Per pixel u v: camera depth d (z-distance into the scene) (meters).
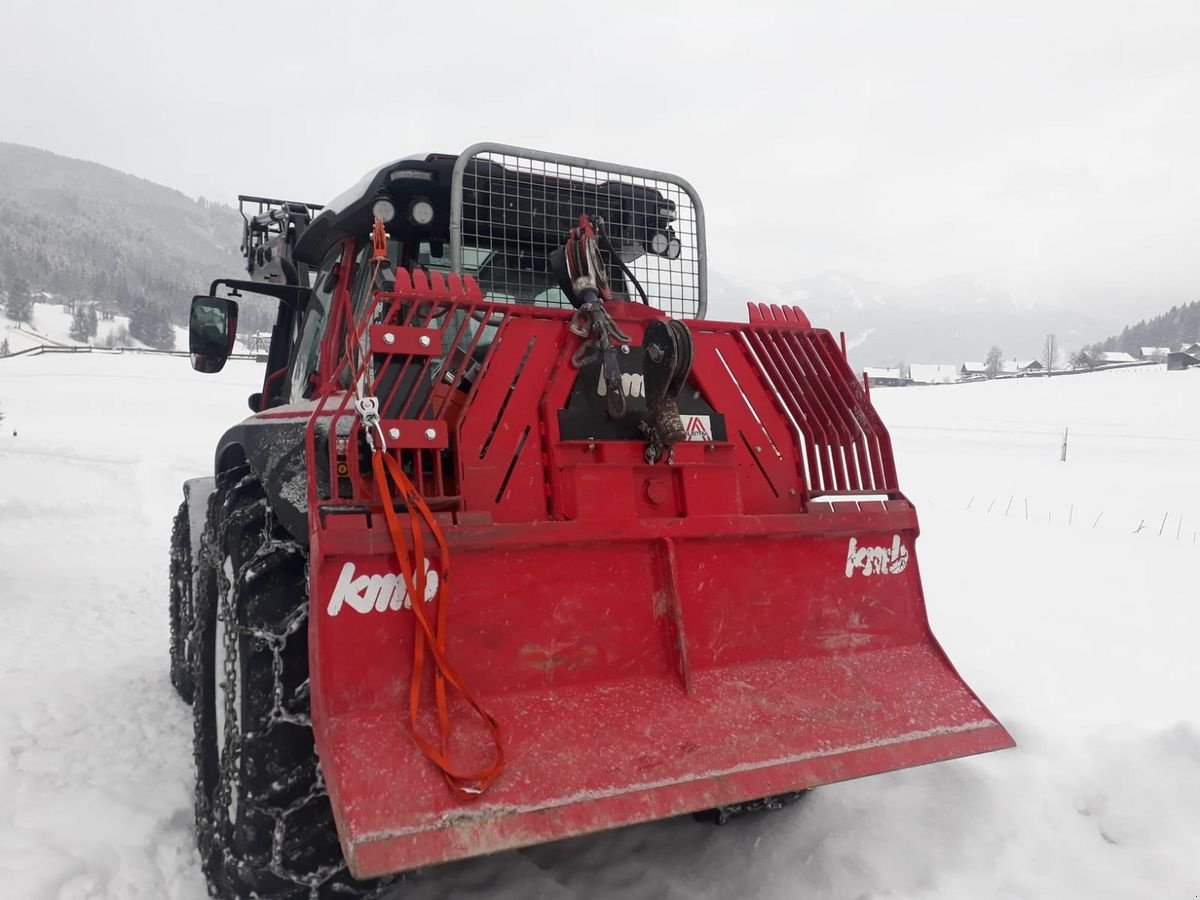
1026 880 2.44
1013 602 5.34
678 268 3.41
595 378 2.42
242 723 1.97
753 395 2.73
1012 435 25.88
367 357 2.05
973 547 7.34
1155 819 2.69
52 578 6.91
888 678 2.56
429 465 2.26
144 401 37.62
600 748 2.04
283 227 3.73
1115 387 42.69
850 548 2.67
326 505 1.99
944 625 4.80
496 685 2.08
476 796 1.83
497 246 3.15
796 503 2.73
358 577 1.94
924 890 2.39
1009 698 3.53
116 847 2.59
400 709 1.95
